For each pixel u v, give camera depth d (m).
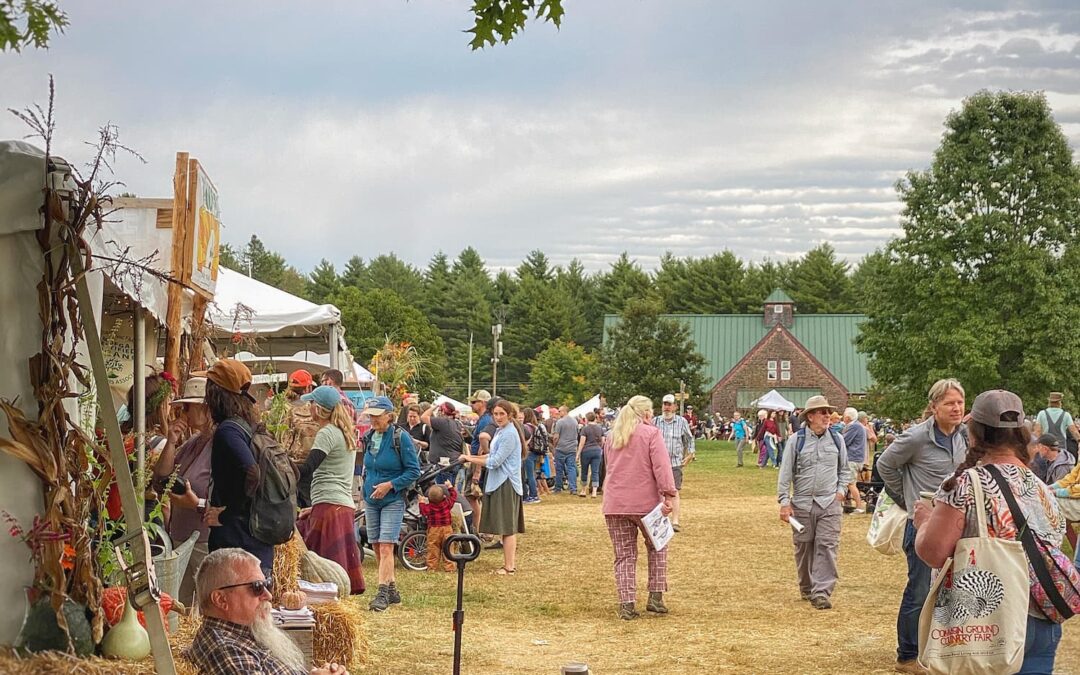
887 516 8.48
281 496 6.81
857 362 118.50
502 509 14.09
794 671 8.42
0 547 5.60
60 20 3.95
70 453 5.82
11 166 5.59
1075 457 19.98
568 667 5.67
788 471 11.76
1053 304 58.97
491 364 120.94
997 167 61.66
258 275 128.50
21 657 5.48
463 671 8.38
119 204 8.93
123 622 5.86
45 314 5.65
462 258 141.62
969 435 5.44
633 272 133.38
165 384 8.40
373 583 13.04
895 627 10.27
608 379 81.06
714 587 13.13
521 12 5.13
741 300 131.00
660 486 11.09
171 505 7.71
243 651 5.05
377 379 22.05
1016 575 5.07
